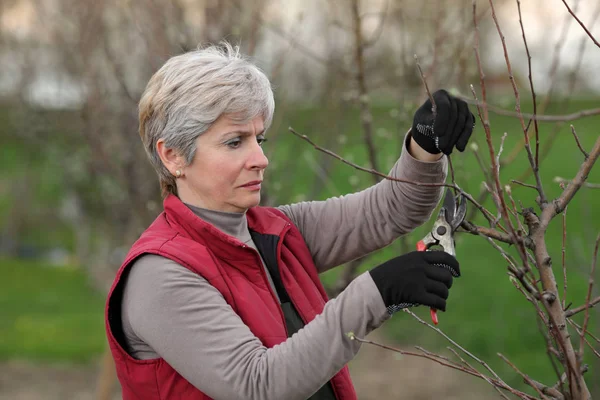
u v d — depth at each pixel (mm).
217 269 1704
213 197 1771
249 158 1729
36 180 13289
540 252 1572
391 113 3225
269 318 1722
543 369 6570
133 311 1647
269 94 1766
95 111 4457
